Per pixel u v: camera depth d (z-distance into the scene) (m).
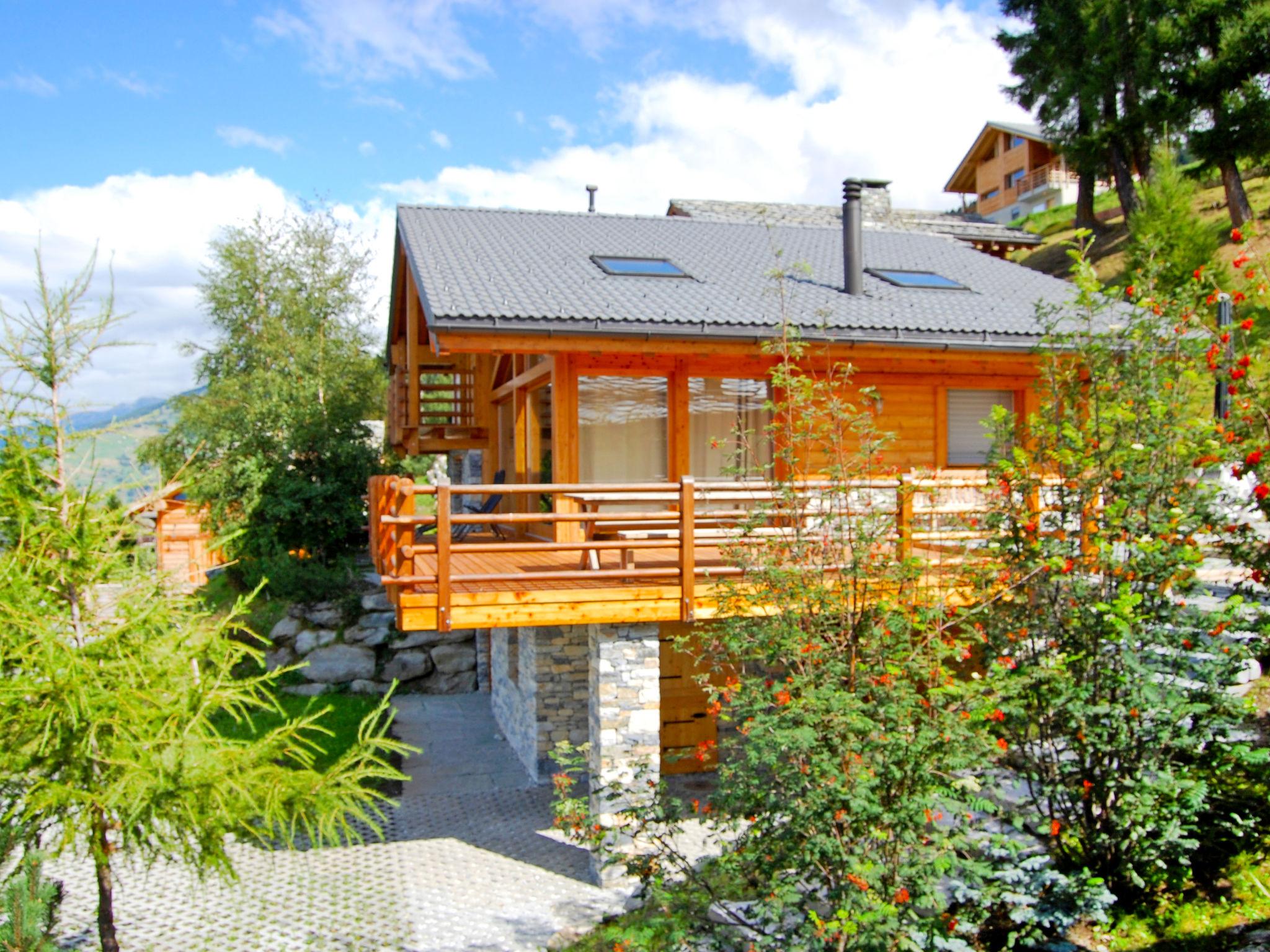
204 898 8.38
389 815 10.38
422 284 10.54
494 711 14.47
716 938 5.57
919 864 5.19
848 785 4.96
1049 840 6.63
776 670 6.54
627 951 5.88
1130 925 6.16
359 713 14.24
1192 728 6.32
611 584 8.54
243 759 5.41
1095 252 32.16
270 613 16.67
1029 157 46.69
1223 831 6.56
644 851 8.44
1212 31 27.64
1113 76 29.97
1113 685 6.24
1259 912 6.05
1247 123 26.36
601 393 10.91
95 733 5.01
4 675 4.99
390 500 7.96
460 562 10.34
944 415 12.20
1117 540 6.43
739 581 7.68
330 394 19.36
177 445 19.16
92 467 5.52
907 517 7.77
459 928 7.70
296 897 8.36
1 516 5.27
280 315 25.61
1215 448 6.17
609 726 8.48
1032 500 6.66
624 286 11.55
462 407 17.00
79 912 8.19
